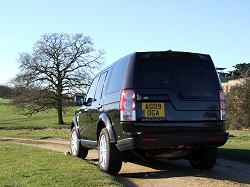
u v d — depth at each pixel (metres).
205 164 7.10
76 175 5.89
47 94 45.44
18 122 52.22
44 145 14.76
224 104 6.37
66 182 5.34
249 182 6.02
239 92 26.33
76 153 9.37
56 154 9.18
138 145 5.82
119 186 5.24
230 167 7.74
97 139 7.50
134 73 6.09
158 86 6.06
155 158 6.57
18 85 45.06
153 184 5.89
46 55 45.03
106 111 6.88
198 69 6.42
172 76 6.20
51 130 30.92
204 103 6.20
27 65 44.62
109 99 6.80
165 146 5.94
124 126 5.94
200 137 6.04
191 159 7.52
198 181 6.11
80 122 9.11
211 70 6.51
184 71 6.31
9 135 23.80
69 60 45.56
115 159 6.50
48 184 5.20
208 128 6.15
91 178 5.66
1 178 5.71
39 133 25.52
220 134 6.16
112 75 7.12
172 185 5.80
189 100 6.11
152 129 5.90
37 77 44.81
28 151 9.96
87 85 46.16
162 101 6.01
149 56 6.25
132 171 7.27
